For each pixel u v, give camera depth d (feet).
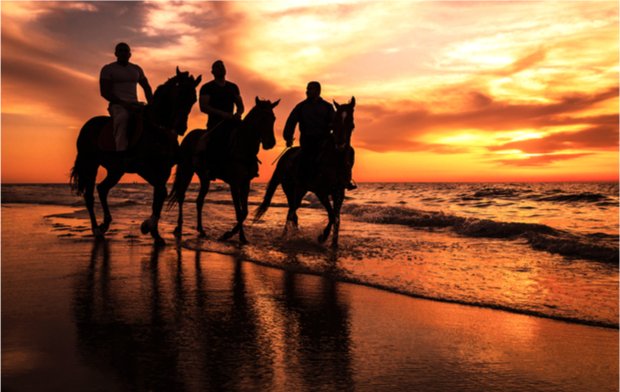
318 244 26.40
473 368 9.14
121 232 30.83
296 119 26.50
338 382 8.43
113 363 9.14
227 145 26.27
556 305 13.75
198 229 29.43
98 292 14.85
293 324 11.89
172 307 13.28
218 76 26.94
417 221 42.45
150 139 24.54
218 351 9.91
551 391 8.15
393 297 14.73
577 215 58.54
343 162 24.94
